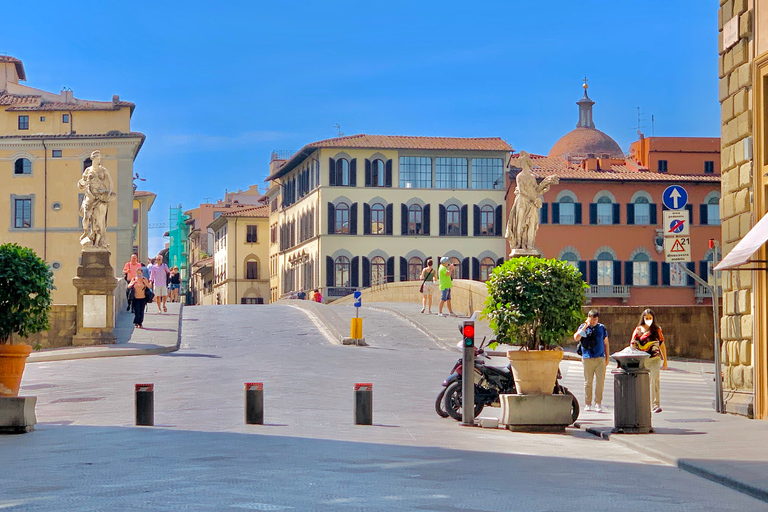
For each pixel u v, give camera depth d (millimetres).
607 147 113312
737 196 19344
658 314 38062
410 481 11023
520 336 18031
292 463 12250
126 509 8953
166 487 10250
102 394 22312
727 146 19859
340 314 45969
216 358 30969
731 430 16531
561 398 17469
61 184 77000
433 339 38531
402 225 89000
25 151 76875
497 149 89688
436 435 16281
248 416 17266
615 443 15797
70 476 11086
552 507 9586
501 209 90062
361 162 88938
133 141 77125
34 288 16734
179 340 37031
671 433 16281
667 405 21750
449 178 89938
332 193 88625
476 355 19094
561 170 90062
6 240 76500
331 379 25469
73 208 77000
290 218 101500
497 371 18766
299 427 16797
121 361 29969
